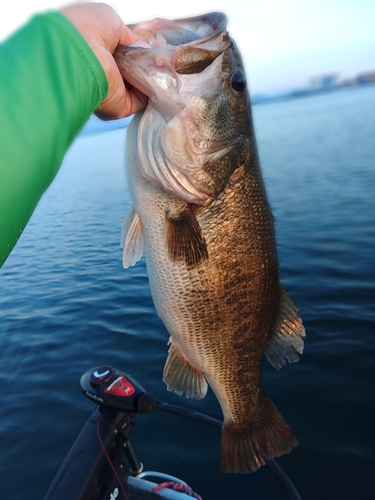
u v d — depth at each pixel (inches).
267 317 16.4
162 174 13.7
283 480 17.6
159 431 27.0
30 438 27.4
